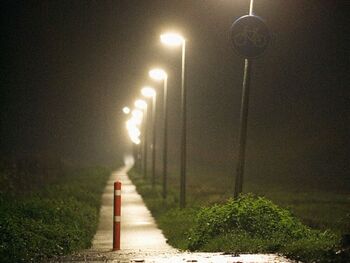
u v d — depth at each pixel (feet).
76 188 254.68
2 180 223.92
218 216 104.73
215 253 85.71
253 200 108.99
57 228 120.06
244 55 110.01
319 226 132.98
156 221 178.81
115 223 103.24
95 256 87.25
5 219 103.86
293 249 76.07
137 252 96.94
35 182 269.85
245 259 72.18
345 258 64.49
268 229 98.53
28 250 91.30
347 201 226.17
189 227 130.93
